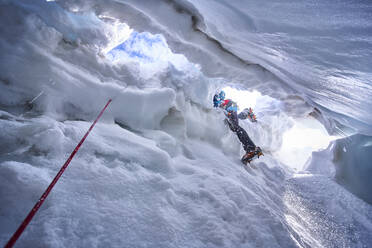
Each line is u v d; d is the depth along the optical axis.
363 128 4.64
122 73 3.11
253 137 5.42
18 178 1.30
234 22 2.17
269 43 2.32
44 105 2.30
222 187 2.28
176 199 1.84
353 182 4.73
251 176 3.56
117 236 1.27
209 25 2.42
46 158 1.69
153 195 1.75
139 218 1.47
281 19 1.92
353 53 2.00
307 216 3.17
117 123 3.04
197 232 1.60
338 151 5.35
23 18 2.19
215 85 4.36
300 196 3.84
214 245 1.53
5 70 2.14
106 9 2.21
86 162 1.80
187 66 3.84
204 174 2.45
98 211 1.38
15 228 1.11
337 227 3.14
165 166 2.33
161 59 3.80
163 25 2.38
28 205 1.24
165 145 2.96
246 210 2.07
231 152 4.46
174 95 3.35
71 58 2.62
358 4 1.56
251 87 3.50
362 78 2.39
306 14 1.78
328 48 2.07
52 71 2.38
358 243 2.88
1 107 2.08
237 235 1.72
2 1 2.12
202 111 4.30
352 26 1.75
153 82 3.38
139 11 2.26
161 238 1.39
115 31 2.82
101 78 2.86
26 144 1.72
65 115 2.51
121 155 2.13
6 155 1.58
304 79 3.07
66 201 1.35
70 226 1.20
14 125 1.79
